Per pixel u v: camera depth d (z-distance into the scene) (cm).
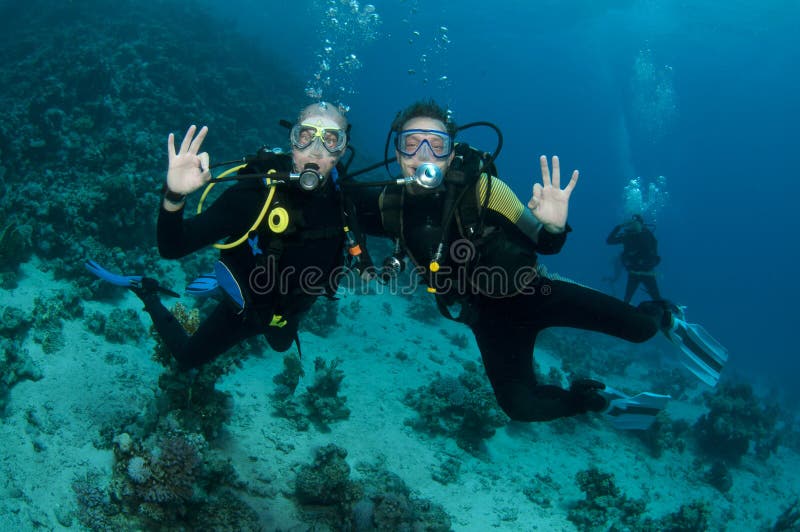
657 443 1151
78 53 1459
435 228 311
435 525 639
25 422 550
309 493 595
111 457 548
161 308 436
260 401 784
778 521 995
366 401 909
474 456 866
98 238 919
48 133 1065
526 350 338
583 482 862
